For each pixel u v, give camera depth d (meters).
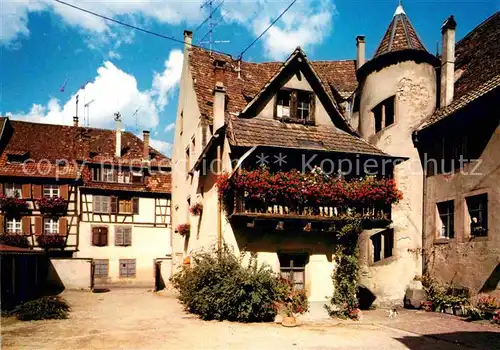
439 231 14.51
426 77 15.55
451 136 14.03
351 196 12.00
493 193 12.10
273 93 14.04
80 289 23.70
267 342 9.07
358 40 19.50
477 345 8.93
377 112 16.42
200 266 12.04
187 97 19.89
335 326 10.97
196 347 8.66
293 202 11.67
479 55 15.59
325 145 13.14
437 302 13.43
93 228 28.12
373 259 15.60
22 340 9.52
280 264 12.47
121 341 9.27
